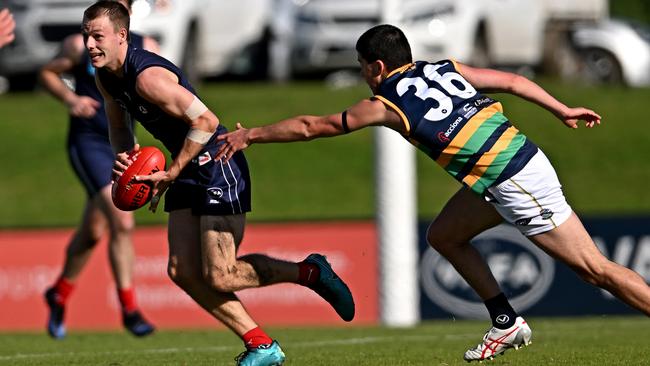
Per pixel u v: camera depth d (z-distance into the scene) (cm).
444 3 5991
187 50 6138
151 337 3316
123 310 3164
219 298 2114
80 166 3123
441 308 4072
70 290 3250
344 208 5509
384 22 4025
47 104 6638
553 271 4009
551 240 2019
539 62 6838
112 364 2411
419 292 4091
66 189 5806
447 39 5953
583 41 6812
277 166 5947
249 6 6619
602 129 6166
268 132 1995
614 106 6388
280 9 7075
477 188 2020
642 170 5831
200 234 2095
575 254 2009
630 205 5509
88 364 2427
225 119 6016
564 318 4000
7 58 5991
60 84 3064
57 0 5941
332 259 4141
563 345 2672
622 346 2609
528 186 1997
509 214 2023
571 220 2019
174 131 2084
